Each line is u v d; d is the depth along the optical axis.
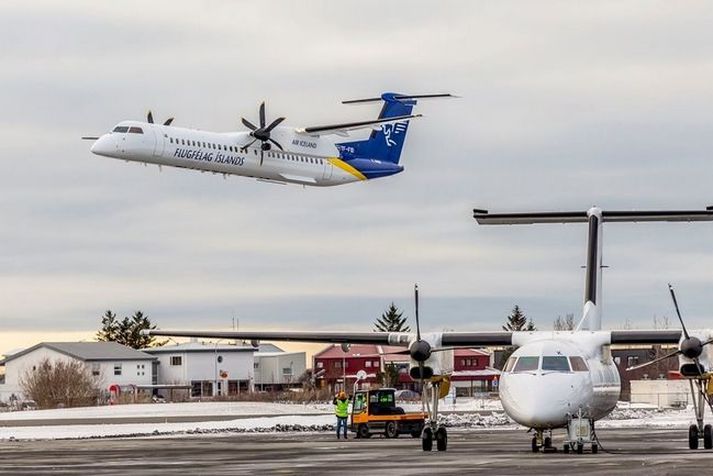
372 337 124.19
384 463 96.44
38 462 107.19
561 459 98.06
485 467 88.50
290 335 128.12
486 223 129.38
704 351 111.44
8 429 198.38
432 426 117.88
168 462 104.06
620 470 82.38
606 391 111.81
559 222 128.25
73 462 106.56
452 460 99.31
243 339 132.12
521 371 107.12
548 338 114.69
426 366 116.56
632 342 114.12
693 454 105.94
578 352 109.31
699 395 116.38
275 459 106.31
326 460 103.31
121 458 112.56
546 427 106.94
